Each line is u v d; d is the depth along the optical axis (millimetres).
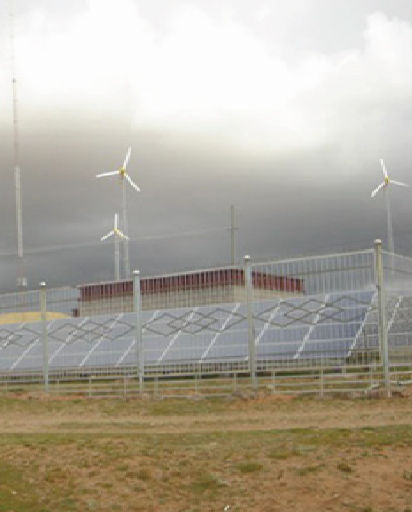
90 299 45344
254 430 24047
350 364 34469
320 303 35750
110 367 40688
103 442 21750
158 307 42938
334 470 17797
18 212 71500
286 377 34156
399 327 34844
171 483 17469
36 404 35344
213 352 38562
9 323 49000
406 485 16750
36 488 17188
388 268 34812
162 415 30188
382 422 24703
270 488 16844
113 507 16016
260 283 40531
